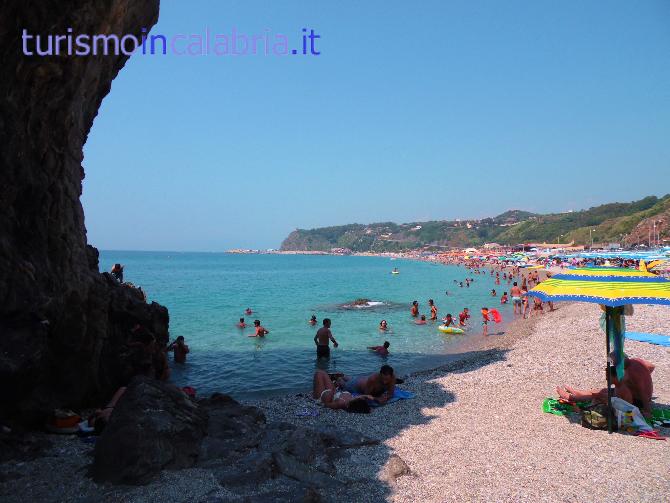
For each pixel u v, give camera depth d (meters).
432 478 5.69
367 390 9.73
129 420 5.70
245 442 6.44
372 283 58.72
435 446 6.82
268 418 8.52
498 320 24.08
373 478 5.66
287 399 10.07
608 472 5.80
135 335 11.20
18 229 7.35
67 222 8.32
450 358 15.78
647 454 6.36
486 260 123.00
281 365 14.77
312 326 22.84
